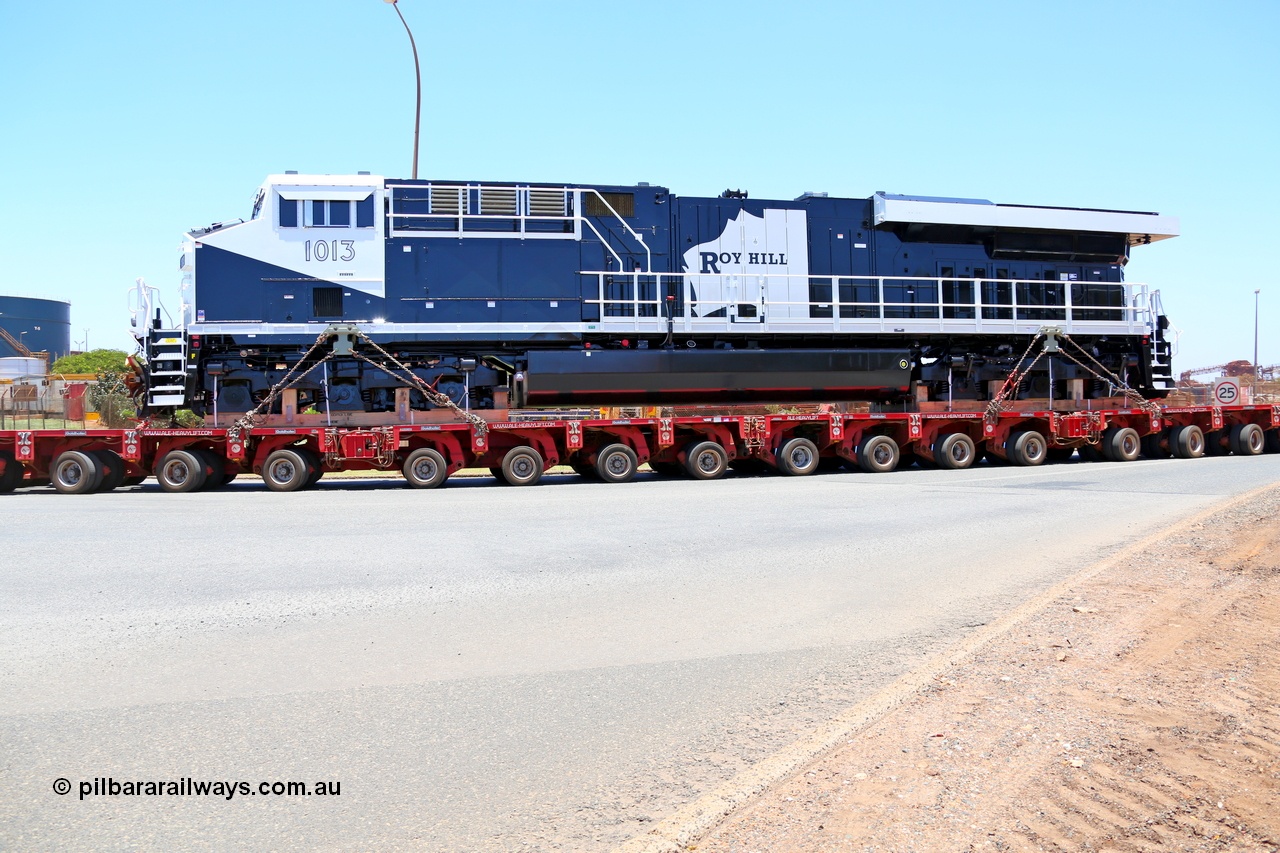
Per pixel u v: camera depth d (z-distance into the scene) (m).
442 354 19.58
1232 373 32.97
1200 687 4.99
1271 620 6.32
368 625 6.98
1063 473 19.34
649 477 20.41
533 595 7.95
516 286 19.94
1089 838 3.40
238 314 18.83
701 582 8.45
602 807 3.95
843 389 21.33
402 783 4.21
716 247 21.27
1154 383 23.92
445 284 19.58
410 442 18.44
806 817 3.64
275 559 9.54
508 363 19.98
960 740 4.32
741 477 19.83
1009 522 11.95
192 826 3.82
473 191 19.98
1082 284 23.22
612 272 19.98
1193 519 11.05
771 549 10.09
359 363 19.20
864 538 10.79
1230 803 3.66
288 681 5.68
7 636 6.63
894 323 21.47
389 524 12.15
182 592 8.03
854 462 20.80
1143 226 23.88
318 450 18.31
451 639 6.61
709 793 4.01
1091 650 5.70
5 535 11.17
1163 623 6.29
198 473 17.50
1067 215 23.25
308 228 19.16
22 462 17.69
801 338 21.34
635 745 4.64
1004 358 22.69
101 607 7.48
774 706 5.19
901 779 3.94
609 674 5.82
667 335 20.31
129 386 18.39
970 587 8.16
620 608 7.51
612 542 10.61
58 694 5.43
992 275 23.11
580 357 19.58
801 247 21.77
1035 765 4.02
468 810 3.94
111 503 15.11
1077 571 8.71
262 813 3.92
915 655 6.11
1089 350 23.53
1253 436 25.00
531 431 18.66
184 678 5.73
